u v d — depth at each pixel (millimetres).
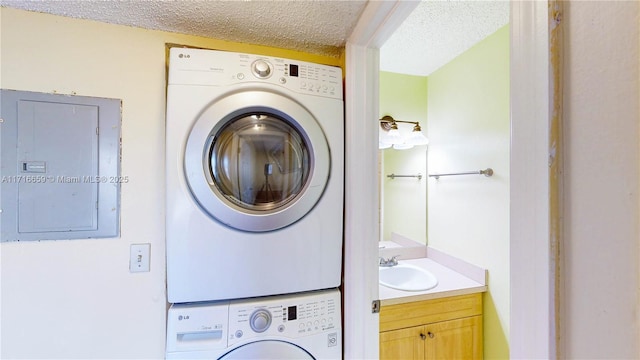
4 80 997
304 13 1035
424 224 2146
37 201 1020
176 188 947
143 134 1128
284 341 1009
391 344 1464
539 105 348
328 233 1088
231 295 983
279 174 1074
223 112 966
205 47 1211
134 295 1111
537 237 351
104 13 1038
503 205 1525
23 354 1014
